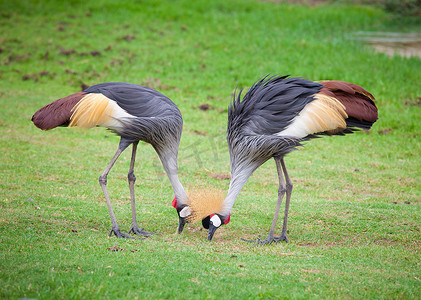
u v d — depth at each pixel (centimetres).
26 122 1775
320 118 920
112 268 738
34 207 1045
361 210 1145
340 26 3381
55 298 627
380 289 723
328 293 702
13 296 621
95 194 1188
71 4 3275
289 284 725
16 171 1305
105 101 916
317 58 2552
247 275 753
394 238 991
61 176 1301
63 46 2639
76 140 1669
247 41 2797
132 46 2673
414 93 2191
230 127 974
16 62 2461
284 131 925
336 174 1462
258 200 1226
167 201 1189
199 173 1427
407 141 1794
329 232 1024
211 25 3056
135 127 924
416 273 802
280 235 1000
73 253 798
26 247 807
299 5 3866
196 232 1017
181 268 763
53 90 2145
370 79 2288
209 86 2252
